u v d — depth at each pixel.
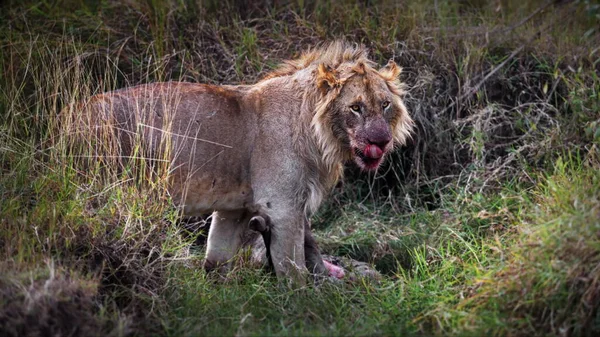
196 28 17.92
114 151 12.27
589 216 10.50
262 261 13.41
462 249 13.48
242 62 17.45
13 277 10.03
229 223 13.48
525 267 10.59
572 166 13.02
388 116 12.79
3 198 11.77
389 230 15.39
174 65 17.22
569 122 15.78
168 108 12.47
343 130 12.68
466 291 11.27
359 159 12.65
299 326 11.06
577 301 10.17
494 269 11.26
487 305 10.69
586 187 11.64
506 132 16.86
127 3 18.11
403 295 11.88
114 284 11.02
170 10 17.97
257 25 18.41
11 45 16.42
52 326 9.68
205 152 12.65
